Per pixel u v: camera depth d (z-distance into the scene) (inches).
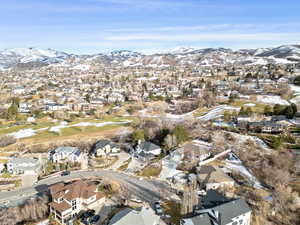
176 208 2126.0
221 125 4168.3
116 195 2369.6
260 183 2511.1
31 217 2059.5
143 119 4800.7
